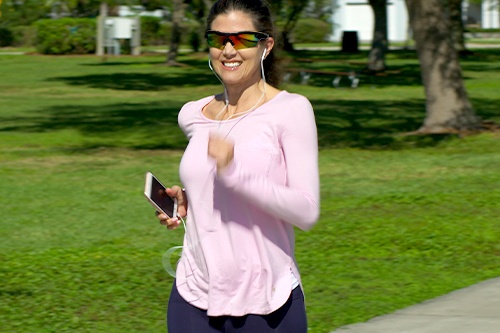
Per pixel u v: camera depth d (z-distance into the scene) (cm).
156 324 645
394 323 641
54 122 2016
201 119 374
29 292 731
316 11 6938
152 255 857
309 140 356
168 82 3259
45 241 921
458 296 710
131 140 1744
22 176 1312
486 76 3434
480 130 1778
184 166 364
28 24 6350
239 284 355
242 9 362
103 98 2639
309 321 648
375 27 3672
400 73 3594
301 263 821
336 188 1193
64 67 4119
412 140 1708
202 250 357
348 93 2811
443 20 1783
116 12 6278
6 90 2916
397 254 855
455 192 1152
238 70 362
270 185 336
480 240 901
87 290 736
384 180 1258
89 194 1171
